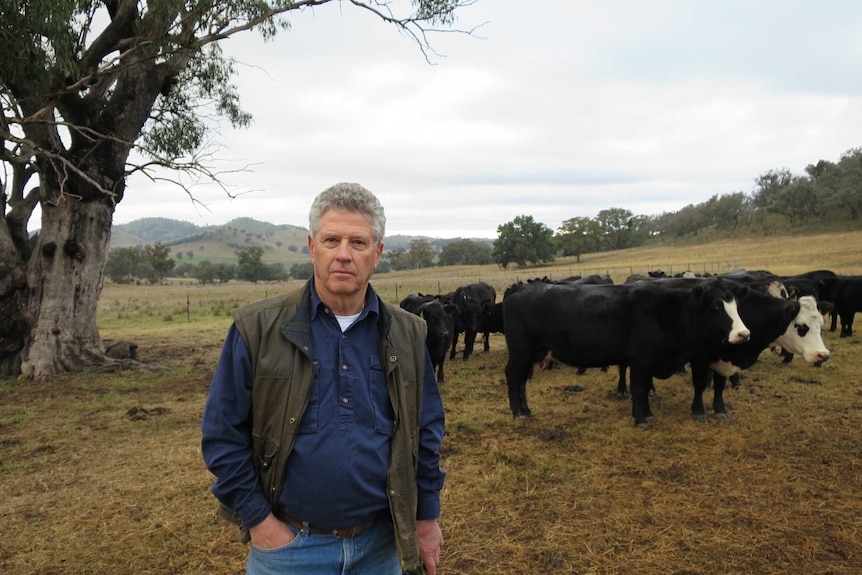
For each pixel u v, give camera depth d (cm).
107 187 1202
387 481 212
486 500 520
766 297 731
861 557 411
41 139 1116
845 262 4869
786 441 650
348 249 209
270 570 207
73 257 1193
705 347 716
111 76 1211
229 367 207
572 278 1401
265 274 10519
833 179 12069
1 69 941
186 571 416
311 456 202
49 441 729
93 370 1185
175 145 1526
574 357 761
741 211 13075
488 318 1300
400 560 211
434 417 244
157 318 2711
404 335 227
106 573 415
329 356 211
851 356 1150
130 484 580
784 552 421
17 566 425
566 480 562
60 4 836
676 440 667
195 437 739
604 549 433
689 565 409
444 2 1222
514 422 760
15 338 1179
